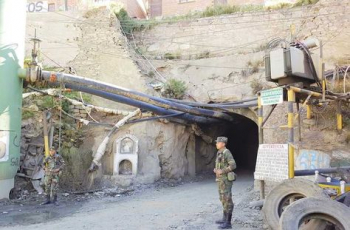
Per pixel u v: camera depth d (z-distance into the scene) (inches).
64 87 496.4
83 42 684.1
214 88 626.8
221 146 293.6
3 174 415.8
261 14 660.1
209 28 701.3
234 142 876.6
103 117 564.4
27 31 691.4
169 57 706.8
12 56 442.3
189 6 989.2
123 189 487.8
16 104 445.7
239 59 623.2
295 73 283.7
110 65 660.7
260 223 301.4
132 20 769.6
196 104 567.2
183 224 306.2
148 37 747.4
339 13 537.3
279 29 637.3
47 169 408.5
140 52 724.0
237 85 607.8
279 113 486.0
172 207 383.9
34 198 431.5
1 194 414.0
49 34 693.3
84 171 494.9
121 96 538.0
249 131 874.8
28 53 681.0
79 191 463.8
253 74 600.1
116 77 649.0
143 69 689.0
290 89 280.5
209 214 345.4
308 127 451.5
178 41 720.3
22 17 460.4
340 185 254.1
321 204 213.0
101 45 676.1
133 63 653.3
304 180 248.4
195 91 639.1
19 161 455.8
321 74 308.5
